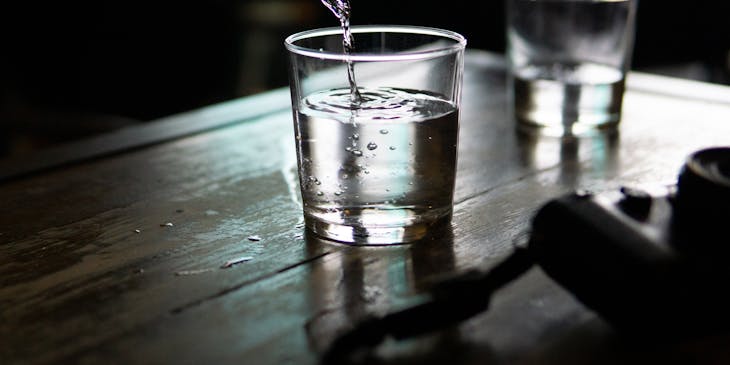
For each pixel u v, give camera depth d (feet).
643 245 1.57
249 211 1.97
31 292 1.70
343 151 1.78
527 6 2.35
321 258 1.79
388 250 1.81
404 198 1.80
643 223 1.62
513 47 2.41
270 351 1.55
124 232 1.90
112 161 2.25
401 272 1.74
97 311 1.65
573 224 1.64
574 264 1.64
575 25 2.36
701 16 4.44
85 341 1.58
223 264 1.77
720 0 4.35
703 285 1.54
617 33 2.32
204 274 1.75
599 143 2.30
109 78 5.43
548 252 1.67
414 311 1.58
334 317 1.62
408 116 1.78
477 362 1.53
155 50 5.48
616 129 2.39
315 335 1.58
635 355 1.54
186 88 5.61
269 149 2.31
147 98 5.54
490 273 1.62
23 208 2.01
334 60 1.81
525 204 1.98
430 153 1.79
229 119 2.50
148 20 5.41
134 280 1.73
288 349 1.56
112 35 5.35
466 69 2.93
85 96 5.39
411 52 1.79
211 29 5.56
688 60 4.56
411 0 5.50
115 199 2.04
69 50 5.28
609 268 1.58
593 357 1.53
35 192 2.09
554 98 2.34
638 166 2.16
